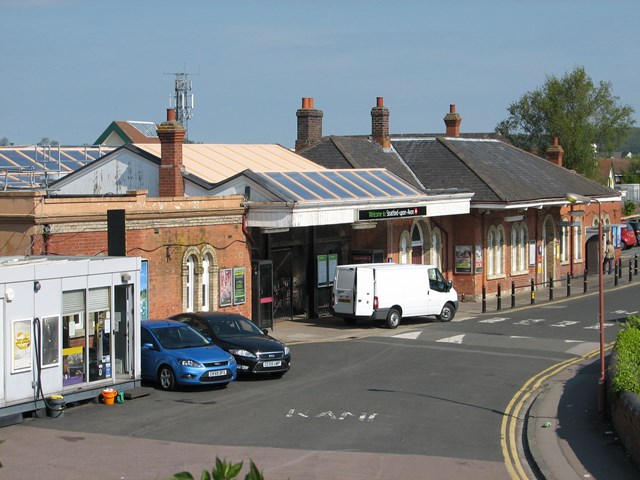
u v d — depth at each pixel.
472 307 41.81
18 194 25.42
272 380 24.02
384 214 36.16
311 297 37.03
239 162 38.81
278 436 17.70
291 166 40.59
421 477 15.08
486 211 44.69
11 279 18.44
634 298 43.94
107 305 20.97
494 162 49.78
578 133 82.19
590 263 57.12
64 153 43.66
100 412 19.75
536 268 50.09
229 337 24.61
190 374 21.95
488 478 15.22
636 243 74.94
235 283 32.12
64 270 19.67
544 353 29.05
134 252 28.02
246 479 6.19
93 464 15.40
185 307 29.98
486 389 23.23
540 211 50.34
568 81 83.69
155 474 14.78
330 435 17.91
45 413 19.22
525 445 17.69
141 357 22.92
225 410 20.03
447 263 44.38
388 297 34.03
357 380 24.09
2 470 14.97
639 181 121.12
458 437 18.12
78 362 20.34
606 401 19.48
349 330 33.62
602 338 20.05
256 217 32.44
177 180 33.75
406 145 49.38
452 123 53.66
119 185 34.97
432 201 38.75
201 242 30.56
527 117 85.06
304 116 48.12
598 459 16.38
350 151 45.84
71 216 25.98
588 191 53.91
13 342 18.53
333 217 33.81
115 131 74.12
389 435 18.06
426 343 30.80
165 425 18.47
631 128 85.56
